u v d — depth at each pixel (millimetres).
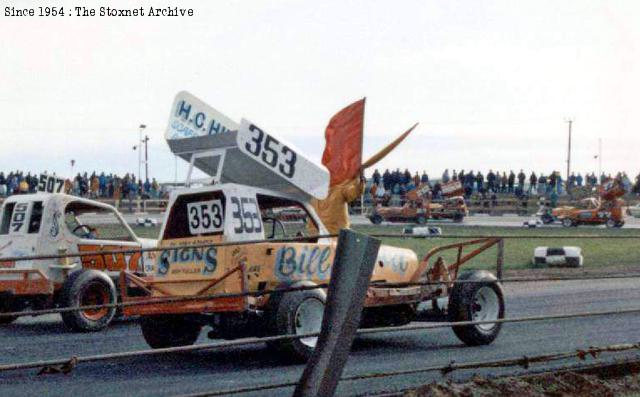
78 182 47062
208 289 9320
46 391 8023
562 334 11555
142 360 9961
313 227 10336
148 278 10008
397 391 7160
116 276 14625
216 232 9531
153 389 8031
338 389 7695
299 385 5145
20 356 10375
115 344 11547
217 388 8023
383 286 7039
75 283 12984
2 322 14383
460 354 9875
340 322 5086
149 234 28859
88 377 8773
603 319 13289
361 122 10961
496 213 51688
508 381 7512
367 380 8188
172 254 9805
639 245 28812
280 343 9109
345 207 10984
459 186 47250
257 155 9906
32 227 14266
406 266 10852
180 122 10828
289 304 9141
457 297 10312
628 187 57719
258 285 9383
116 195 46500
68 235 14336
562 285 19047
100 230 28641
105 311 13289
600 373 8125
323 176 10305
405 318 11031
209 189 9594
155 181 50781
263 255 9430
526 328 12203
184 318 10094
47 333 12977
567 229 38344
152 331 10250
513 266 22156
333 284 5121
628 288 18547
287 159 10062
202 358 10086
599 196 47875
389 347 10594
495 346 10508
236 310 9117
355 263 5098
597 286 18922
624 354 9609
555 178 53094
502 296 10609
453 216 44969
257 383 8258
